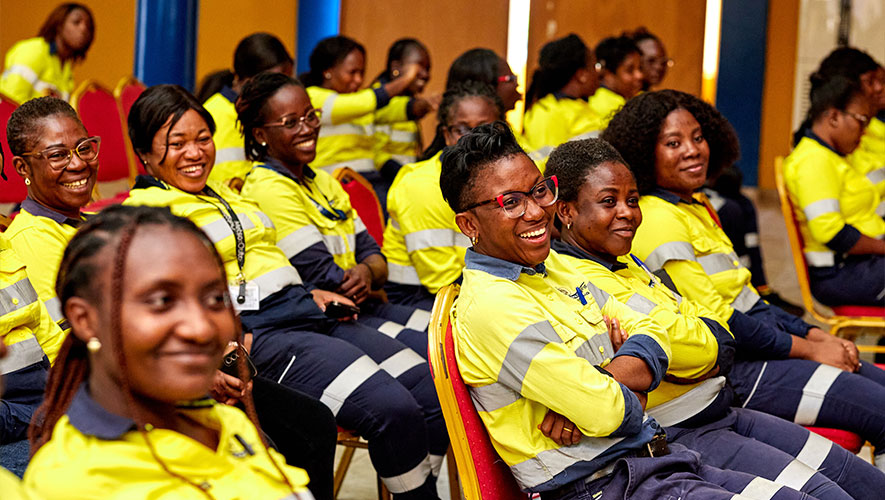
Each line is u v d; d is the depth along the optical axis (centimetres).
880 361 443
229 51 1057
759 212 1002
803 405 273
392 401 250
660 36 1062
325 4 988
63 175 234
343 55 520
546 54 554
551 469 189
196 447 122
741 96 1070
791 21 1061
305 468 235
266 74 316
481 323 188
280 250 282
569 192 241
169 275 116
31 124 234
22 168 236
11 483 115
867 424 267
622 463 190
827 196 399
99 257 117
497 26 1043
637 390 200
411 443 251
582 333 200
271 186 306
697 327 235
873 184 461
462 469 195
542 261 202
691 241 289
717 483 201
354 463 349
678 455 198
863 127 411
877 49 1052
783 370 278
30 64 621
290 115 311
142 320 115
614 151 242
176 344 116
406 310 326
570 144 244
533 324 186
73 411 121
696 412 237
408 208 330
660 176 290
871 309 401
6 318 203
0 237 216
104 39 1084
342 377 251
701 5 1061
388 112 549
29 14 1080
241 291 264
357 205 370
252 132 318
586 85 559
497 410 191
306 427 234
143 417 122
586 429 184
